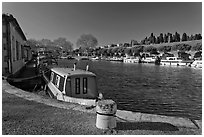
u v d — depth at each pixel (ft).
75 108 24.97
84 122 20.40
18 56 96.68
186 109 54.85
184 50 380.58
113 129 18.71
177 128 19.12
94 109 24.64
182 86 91.40
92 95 41.19
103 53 505.66
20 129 18.72
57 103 27.27
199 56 282.56
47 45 495.82
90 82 41.47
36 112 23.40
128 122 20.36
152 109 54.80
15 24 75.97
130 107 56.44
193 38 458.09
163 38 526.16
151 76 129.29
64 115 22.39
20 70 98.68
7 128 18.93
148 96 69.62
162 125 19.67
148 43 554.05
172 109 54.90
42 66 91.61
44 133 17.93
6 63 65.98
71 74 40.68
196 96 70.64
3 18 63.98
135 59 320.70
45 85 58.70
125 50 478.18
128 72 154.51
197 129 18.99
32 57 258.57
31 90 61.98
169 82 103.60
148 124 19.93
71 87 39.96
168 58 269.44
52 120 20.89
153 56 329.52
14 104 26.55
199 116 49.19
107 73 146.30
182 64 239.09
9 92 33.99
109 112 18.71
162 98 67.00
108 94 72.28
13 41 75.46
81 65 226.99
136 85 92.68
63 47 531.91
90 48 547.08
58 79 45.91
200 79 115.96
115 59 375.45
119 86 89.35
